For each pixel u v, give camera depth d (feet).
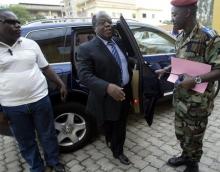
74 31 10.96
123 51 9.02
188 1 6.73
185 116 8.03
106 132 10.00
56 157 9.87
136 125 13.38
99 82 8.10
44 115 9.14
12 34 8.00
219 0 33.88
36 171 9.64
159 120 13.85
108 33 8.39
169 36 14.85
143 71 8.75
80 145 11.32
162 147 11.17
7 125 9.34
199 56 7.13
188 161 8.90
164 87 13.30
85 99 11.07
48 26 10.82
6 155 11.57
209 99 7.77
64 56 10.88
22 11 135.33
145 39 13.51
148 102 9.24
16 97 8.48
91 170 9.97
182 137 8.51
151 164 10.02
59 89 10.19
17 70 8.32
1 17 7.82
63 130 10.99
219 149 10.64
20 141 9.23
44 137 9.44
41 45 10.55
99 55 8.35
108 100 8.73
